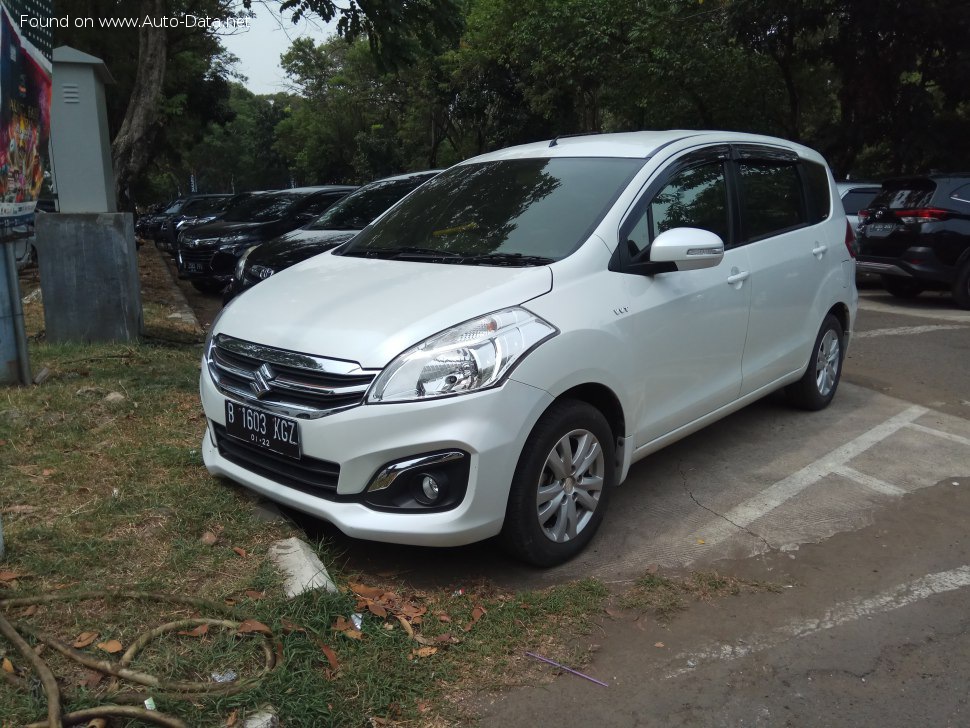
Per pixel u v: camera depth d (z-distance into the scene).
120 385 5.43
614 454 3.65
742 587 3.37
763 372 4.82
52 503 3.62
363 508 3.07
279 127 54.50
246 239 11.16
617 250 3.74
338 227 8.17
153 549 3.27
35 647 2.56
